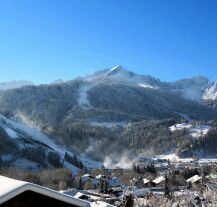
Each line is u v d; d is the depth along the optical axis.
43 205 9.95
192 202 37.44
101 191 86.06
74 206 10.18
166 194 56.19
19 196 9.67
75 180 117.81
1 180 9.45
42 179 124.19
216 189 36.44
